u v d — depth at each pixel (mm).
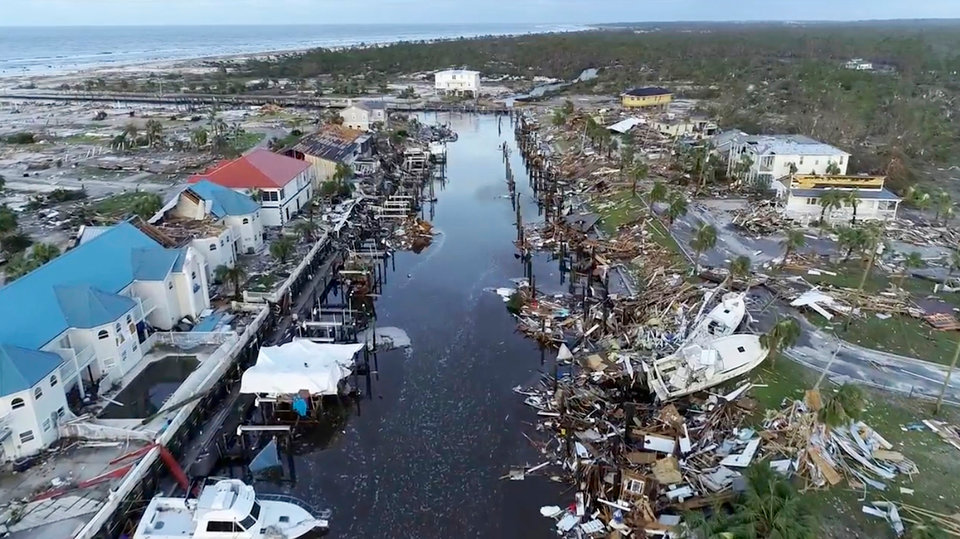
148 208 75062
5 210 81062
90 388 48156
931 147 122938
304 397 48719
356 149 121500
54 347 44969
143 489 39750
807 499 36656
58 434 42594
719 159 109125
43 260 61594
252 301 62688
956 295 64062
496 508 40375
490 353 58875
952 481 38406
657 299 62938
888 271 69312
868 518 35500
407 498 41375
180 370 51688
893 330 56719
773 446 41562
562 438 46656
